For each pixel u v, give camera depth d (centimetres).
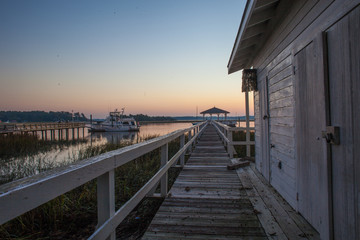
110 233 148
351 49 157
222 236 224
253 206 295
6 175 698
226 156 688
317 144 210
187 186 392
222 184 402
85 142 2214
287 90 293
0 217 75
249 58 531
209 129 2008
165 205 306
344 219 170
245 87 475
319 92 200
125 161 179
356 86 153
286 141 303
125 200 375
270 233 224
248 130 646
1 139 1716
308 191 236
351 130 159
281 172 329
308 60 225
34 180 92
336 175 180
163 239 220
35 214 309
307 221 244
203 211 285
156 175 270
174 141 1062
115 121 4562
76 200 371
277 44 330
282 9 294
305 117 237
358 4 146
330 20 182
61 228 284
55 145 1834
